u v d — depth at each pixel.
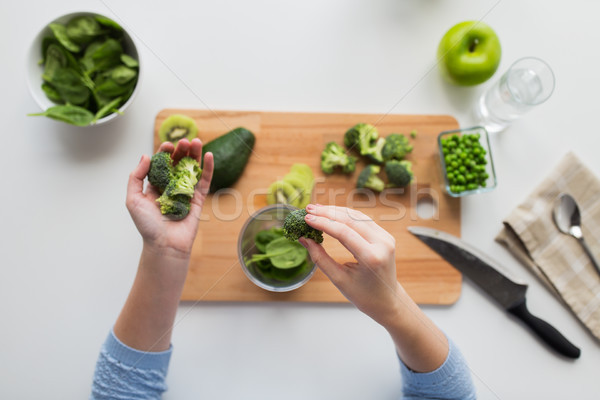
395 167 1.35
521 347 1.43
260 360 1.41
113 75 1.34
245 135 1.35
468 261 1.40
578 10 1.53
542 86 1.46
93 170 1.44
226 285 1.36
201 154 1.29
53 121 1.44
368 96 1.46
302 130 1.41
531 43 1.52
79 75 1.34
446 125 1.44
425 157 1.42
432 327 1.25
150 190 1.21
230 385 1.40
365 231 1.15
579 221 1.43
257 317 1.41
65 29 1.33
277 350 1.42
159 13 1.47
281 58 1.48
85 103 1.37
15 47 1.45
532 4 1.52
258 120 1.41
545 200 1.44
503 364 1.42
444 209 1.42
